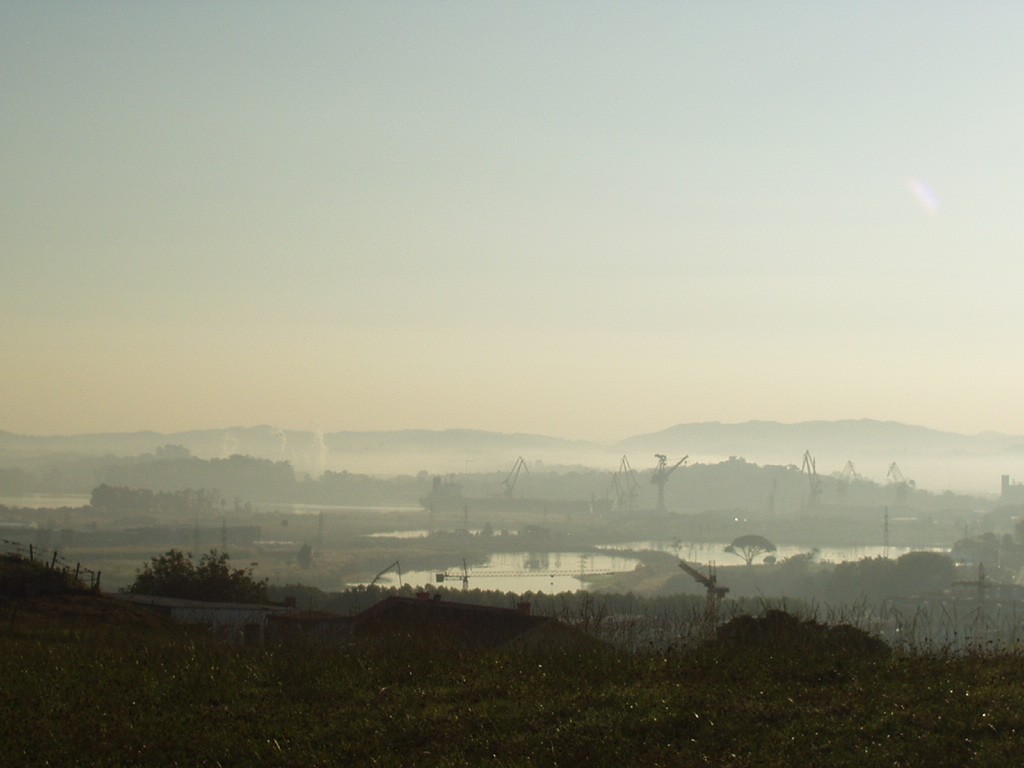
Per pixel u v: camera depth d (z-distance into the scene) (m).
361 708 12.02
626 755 10.31
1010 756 9.65
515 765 10.13
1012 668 12.70
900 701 11.32
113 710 11.97
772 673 12.80
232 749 10.78
